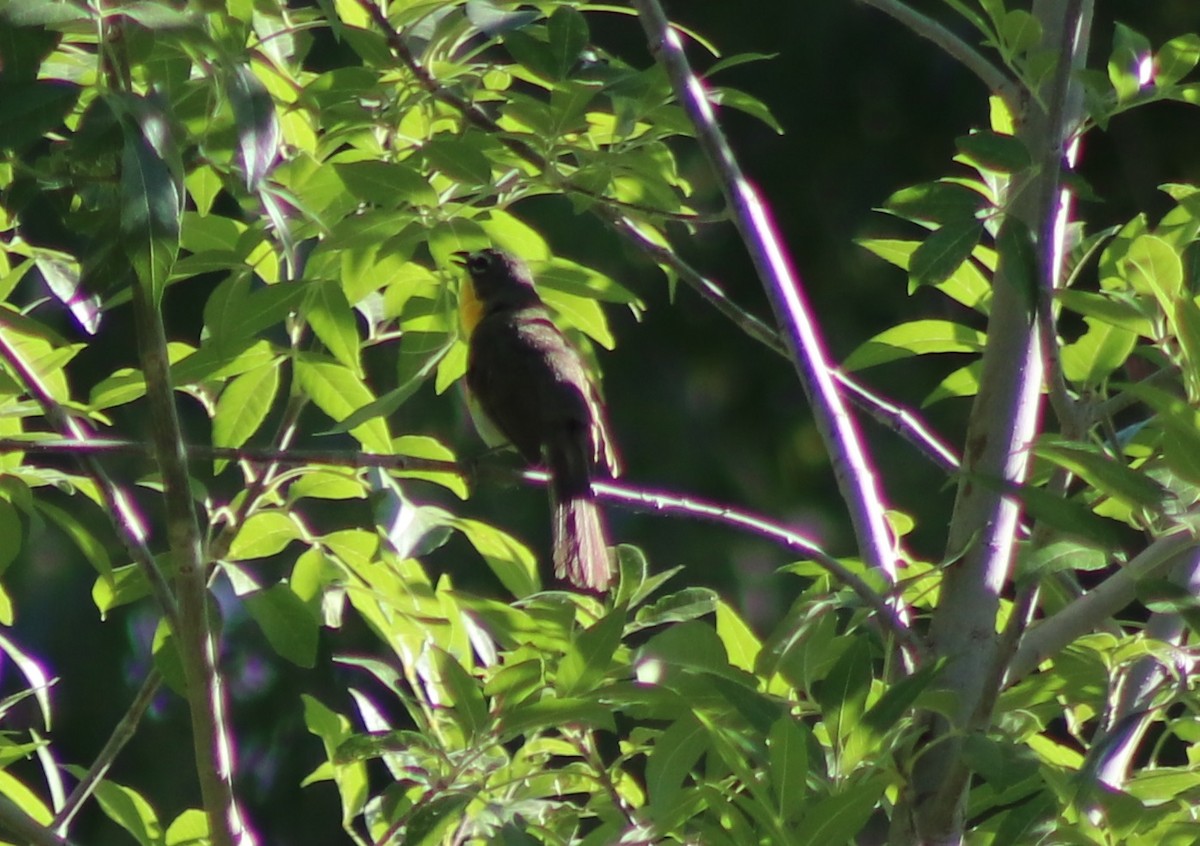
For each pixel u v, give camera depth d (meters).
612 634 7.07
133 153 5.74
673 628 7.25
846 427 8.30
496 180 8.82
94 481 7.58
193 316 18.31
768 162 20.05
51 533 17.64
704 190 19.25
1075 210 20.53
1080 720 8.81
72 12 5.72
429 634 8.52
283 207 7.72
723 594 18.11
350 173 7.65
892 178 20.09
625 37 19.70
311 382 8.61
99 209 6.42
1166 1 18.73
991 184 8.29
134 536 7.54
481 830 7.73
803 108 20.08
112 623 17.91
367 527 16.48
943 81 19.92
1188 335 6.86
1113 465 6.39
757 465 19.36
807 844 6.25
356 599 8.72
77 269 8.61
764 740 6.88
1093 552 6.55
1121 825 6.84
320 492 8.84
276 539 8.70
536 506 17.88
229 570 8.38
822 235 19.94
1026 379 8.00
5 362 8.05
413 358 8.84
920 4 20.06
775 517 19.06
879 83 20.05
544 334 10.70
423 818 7.01
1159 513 6.64
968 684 7.67
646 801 8.44
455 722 7.87
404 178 7.66
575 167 8.93
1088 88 7.73
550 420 10.17
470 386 10.61
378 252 7.86
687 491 18.98
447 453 9.26
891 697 6.57
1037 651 7.59
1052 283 7.29
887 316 19.83
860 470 8.21
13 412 8.27
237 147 6.26
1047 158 7.14
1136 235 8.13
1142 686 8.27
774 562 18.47
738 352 19.56
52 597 17.50
